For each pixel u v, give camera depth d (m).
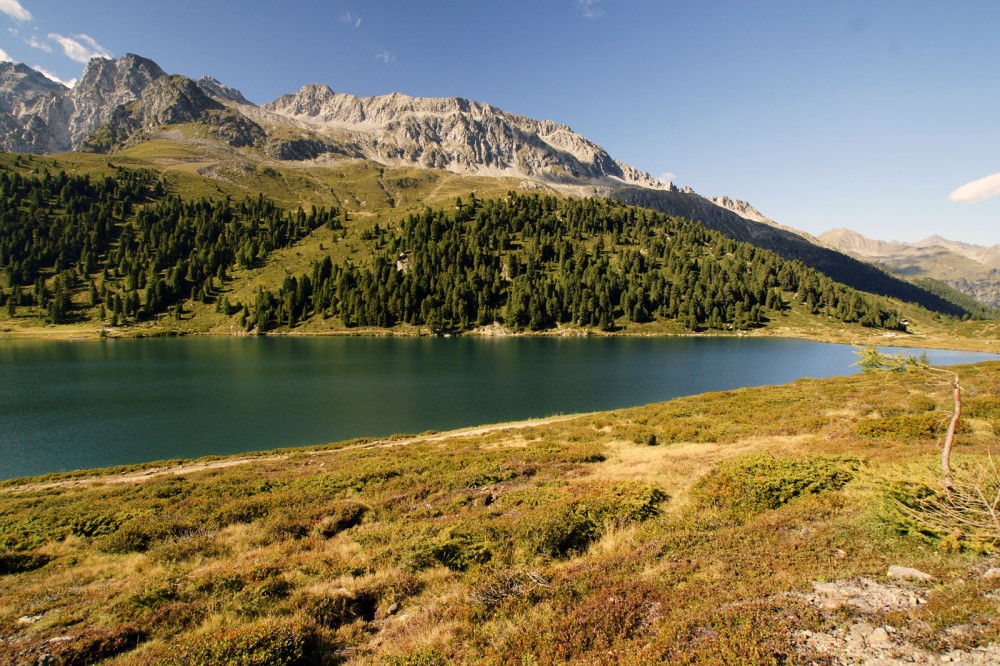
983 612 6.99
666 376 88.56
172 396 68.38
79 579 13.86
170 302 195.75
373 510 19.48
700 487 17.36
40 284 195.00
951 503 10.13
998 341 171.12
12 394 69.00
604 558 11.68
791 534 11.38
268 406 62.16
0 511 22.94
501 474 23.09
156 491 24.98
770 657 6.52
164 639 9.84
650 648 7.15
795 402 39.72
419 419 55.75
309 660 8.88
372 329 187.50
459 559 13.17
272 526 17.64
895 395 36.62
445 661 8.03
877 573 8.83
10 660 8.96
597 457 26.52
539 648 7.71
